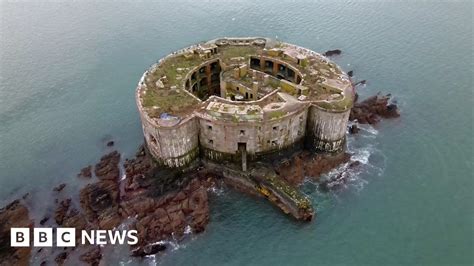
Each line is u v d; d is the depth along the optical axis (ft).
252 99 314.14
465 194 275.39
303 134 304.50
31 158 328.29
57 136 348.59
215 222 265.95
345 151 312.50
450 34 456.86
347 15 512.63
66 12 572.51
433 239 247.50
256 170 287.69
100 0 607.78
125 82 412.77
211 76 352.49
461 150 309.63
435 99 362.94
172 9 562.66
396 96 368.07
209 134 288.71
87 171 311.27
